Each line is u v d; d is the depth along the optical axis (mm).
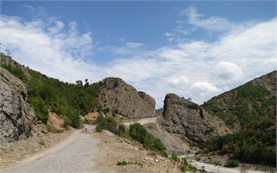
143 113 152875
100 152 27625
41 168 19812
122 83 153500
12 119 29875
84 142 37250
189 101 136500
